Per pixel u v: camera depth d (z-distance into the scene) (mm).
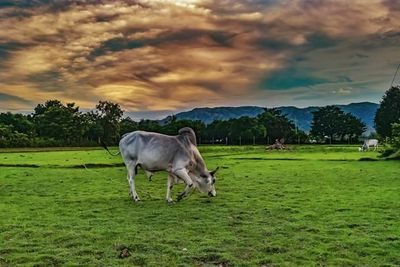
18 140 84938
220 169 28297
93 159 40469
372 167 28703
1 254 8250
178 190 17953
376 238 9312
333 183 19719
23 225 10734
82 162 35656
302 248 8586
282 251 8406
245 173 25203
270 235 9633
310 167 29547
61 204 14148
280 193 16438
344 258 7965
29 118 121250
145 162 14234
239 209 12906
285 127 119688
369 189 17359
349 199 14719
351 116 133000
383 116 107938
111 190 17938
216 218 11531
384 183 19469
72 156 46875
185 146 14531
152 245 8727
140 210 12836
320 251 8344
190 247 8633
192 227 10391
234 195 15961
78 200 14969
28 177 23547
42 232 9906
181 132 15055
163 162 14164
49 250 8430
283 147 68312
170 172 14328
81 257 7961
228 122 120125
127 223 10938
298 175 23750
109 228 10305
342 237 9406
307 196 15617
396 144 39562
